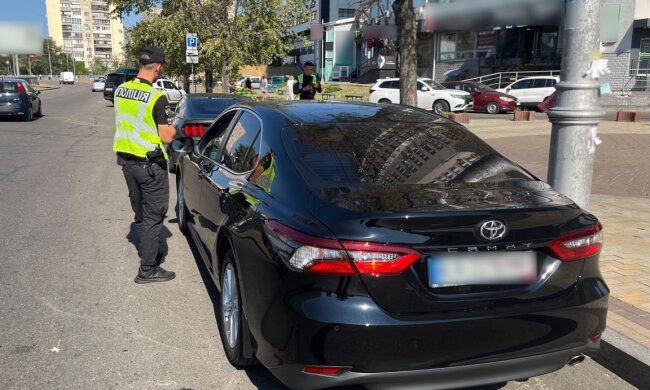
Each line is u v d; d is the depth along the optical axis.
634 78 25.69
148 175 4.67
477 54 33.56
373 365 2.56
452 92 23.86
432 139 3.70
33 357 3.61
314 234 2.65
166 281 4.99
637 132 15.24
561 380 3.51
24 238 6.16
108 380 3.37
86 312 4.32
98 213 7.35
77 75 118.19
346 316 2.54
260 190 3.35
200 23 23.02
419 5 21.81
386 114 4.09
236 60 22.38
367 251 2.56
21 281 4.90
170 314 4.32
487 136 14.99
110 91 33.03
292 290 2.67
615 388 3.42
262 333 2.85
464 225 2.65
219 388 3.31
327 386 2.60
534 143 13.35
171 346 3.81
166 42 24.81
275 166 3.34
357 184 3.08
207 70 26.03
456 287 2.68
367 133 3.65
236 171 3.93
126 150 4.65
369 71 44.50
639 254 5.23
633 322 3.88
